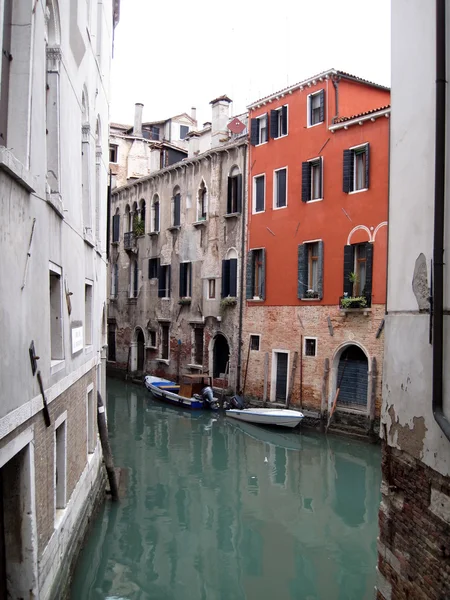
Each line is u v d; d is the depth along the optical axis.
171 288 29.22
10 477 5.91
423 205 4.79
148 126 41.78
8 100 5.80
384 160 18.08
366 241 18.55
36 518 6.16
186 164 27.98
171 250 29.31
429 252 4.64
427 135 4.73
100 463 13.16
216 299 25.69
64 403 8.14
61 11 7.98
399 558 5.10
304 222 20.84
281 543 10.73
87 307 11.85
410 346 4.97
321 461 16.20
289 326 21.42
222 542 10.71
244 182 24.00
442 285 4.33
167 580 9.18
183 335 28.08
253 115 23.36
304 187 20.80
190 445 17.94
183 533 11.05
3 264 5.04
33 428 6.14
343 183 19.28
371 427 17.97
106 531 11.02
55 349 8.09
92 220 11.80
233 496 13.23
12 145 5.78
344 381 19.52
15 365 5.44
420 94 4.89
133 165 39.03
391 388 5.41
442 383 4.30
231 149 24.86
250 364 23.31
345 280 19.11
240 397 23.23
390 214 5.59
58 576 7.26
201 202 27.39
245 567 9.74
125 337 33.69
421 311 4.78
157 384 27.25
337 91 20.16
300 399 20.72
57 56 7.88
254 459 16.36
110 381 32.56
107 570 9.47
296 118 21.36
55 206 7.18
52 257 7.34
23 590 5.92
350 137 19.23
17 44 5.84
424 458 4.64
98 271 13.29
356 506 12.70
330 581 9.29
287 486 14.02
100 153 13.77
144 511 12.10
